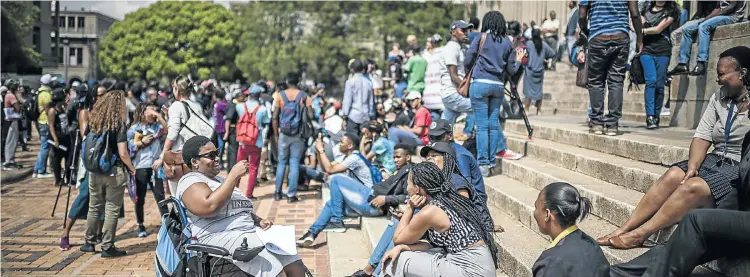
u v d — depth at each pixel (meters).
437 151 4.95
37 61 41.94
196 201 4.26
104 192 7.26
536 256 4.98
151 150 8.16
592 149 7.33
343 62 45.28
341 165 7.65
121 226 8.91
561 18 18.12
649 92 8.03
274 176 13.16
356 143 8.07
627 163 6.09
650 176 5.37
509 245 5.32
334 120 13.00
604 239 4.39
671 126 8.61
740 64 4.09
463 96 7.74
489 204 7.18
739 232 3.47
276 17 46.44
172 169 5.29
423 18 39.16
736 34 7.25
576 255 3.39
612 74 7.16
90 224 7.34
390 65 16.08
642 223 4.37
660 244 4.13
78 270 6.66
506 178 7.72
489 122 7.68
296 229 8.30
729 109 4.15
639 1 7.98
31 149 18.61
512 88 8.73
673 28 9.66
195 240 4.36
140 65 62.78
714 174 4.05
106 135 6.99
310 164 12.06
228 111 12.61
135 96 12.54
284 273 4.40
